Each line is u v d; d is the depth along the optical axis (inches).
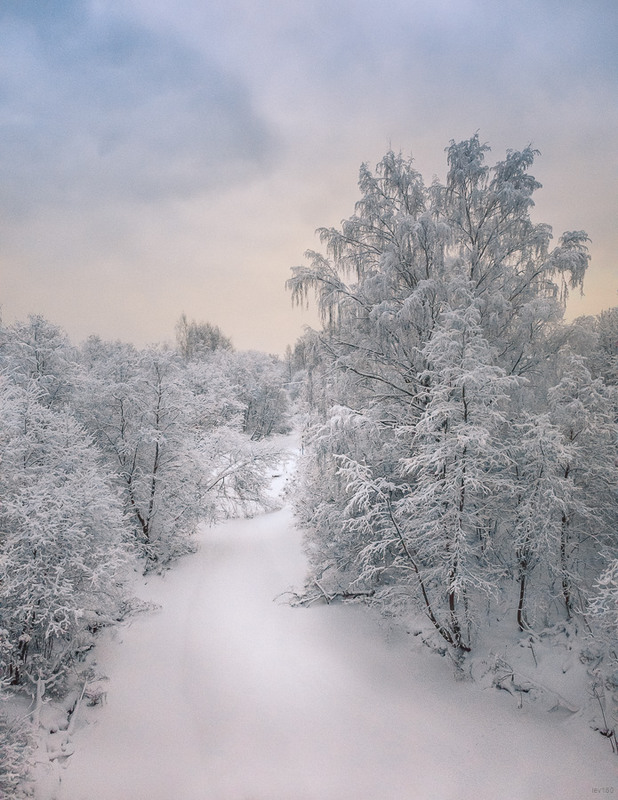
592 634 317.1
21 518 312.0
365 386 471.8
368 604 439.5
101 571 323.9
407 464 345.1
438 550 357.7
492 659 344.2
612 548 357.4
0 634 278.1
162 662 372.8
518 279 429.4
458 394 342.3
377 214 438.9
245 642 402.6
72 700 314.5
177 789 251.0
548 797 238.1
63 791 243.1
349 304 438.9
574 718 286.5
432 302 403.9
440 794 245.1
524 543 337.4
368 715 308.8
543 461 327.3
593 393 350.6
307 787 252.1
